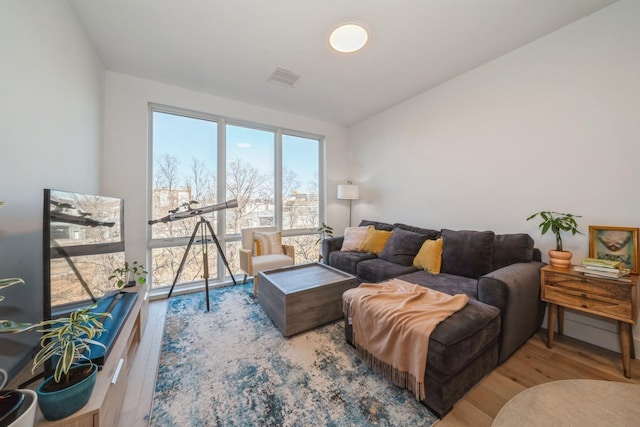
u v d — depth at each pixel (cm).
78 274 123
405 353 129
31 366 111
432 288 187
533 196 212
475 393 132
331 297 213
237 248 337
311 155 410
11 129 110
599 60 176
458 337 120
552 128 200
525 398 121
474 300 159
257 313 234
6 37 107
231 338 190
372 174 382
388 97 316
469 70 254
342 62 238
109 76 248
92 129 212
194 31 195
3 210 104
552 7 172
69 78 168
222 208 293
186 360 163
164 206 290
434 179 293
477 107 248
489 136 240
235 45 212
